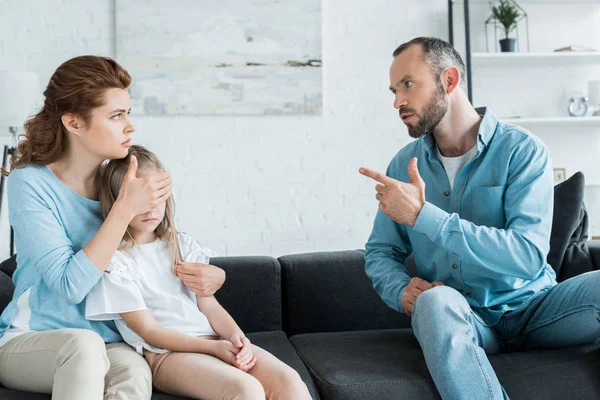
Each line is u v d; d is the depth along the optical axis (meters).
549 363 1.75
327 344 2.02
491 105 3.73
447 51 1.97
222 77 3.49
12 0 3.40
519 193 1.90
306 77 3.53
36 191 1.69
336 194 3.60
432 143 2.06
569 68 3.75
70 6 3.43
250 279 2.31
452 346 1.65
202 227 3.52
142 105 3.44
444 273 1.99
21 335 1.61
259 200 3.55
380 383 1.67
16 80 2.92
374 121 3.62
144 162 1.81
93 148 1.71
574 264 2.22
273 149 3.55
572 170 3.74
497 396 1.63
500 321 1.93
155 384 1.65
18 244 1.71
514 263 1.81
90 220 1.76
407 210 1.80
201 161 3.51
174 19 3.45
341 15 3.59
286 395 1.56
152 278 1.79
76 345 1.46
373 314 2.35
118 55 3.43
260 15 3.50
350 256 2.41
